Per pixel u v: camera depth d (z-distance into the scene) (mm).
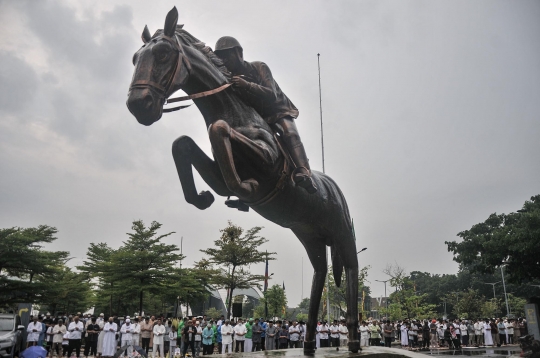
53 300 23703
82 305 30375
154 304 35906
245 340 16328
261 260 25938
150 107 3361
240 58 4090
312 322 4973
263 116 4141
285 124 4062
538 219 19719
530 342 16203
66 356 16609
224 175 3434
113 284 23969
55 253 23141
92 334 15930
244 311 50469
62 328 15531
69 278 27328
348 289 5020
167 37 3561
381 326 22234
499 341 25641
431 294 62750
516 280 21094
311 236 4934
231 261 25984
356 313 4938
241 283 25797
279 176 3930
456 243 23734
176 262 25547
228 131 3410
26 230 23391
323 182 4703
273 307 33125
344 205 5020
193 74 3693
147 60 3445
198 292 26250
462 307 46188
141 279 23422
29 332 14664
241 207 4379
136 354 13789
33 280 24250
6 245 20453
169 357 16016
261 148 3668
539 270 20281
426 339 23188
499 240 20656
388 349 5277
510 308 51156
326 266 5191
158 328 15617
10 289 21047
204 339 16125
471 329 25000
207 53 3928
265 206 4098
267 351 4797
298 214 4336
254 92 3932
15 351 13688
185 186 3883
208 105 3871
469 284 60781
